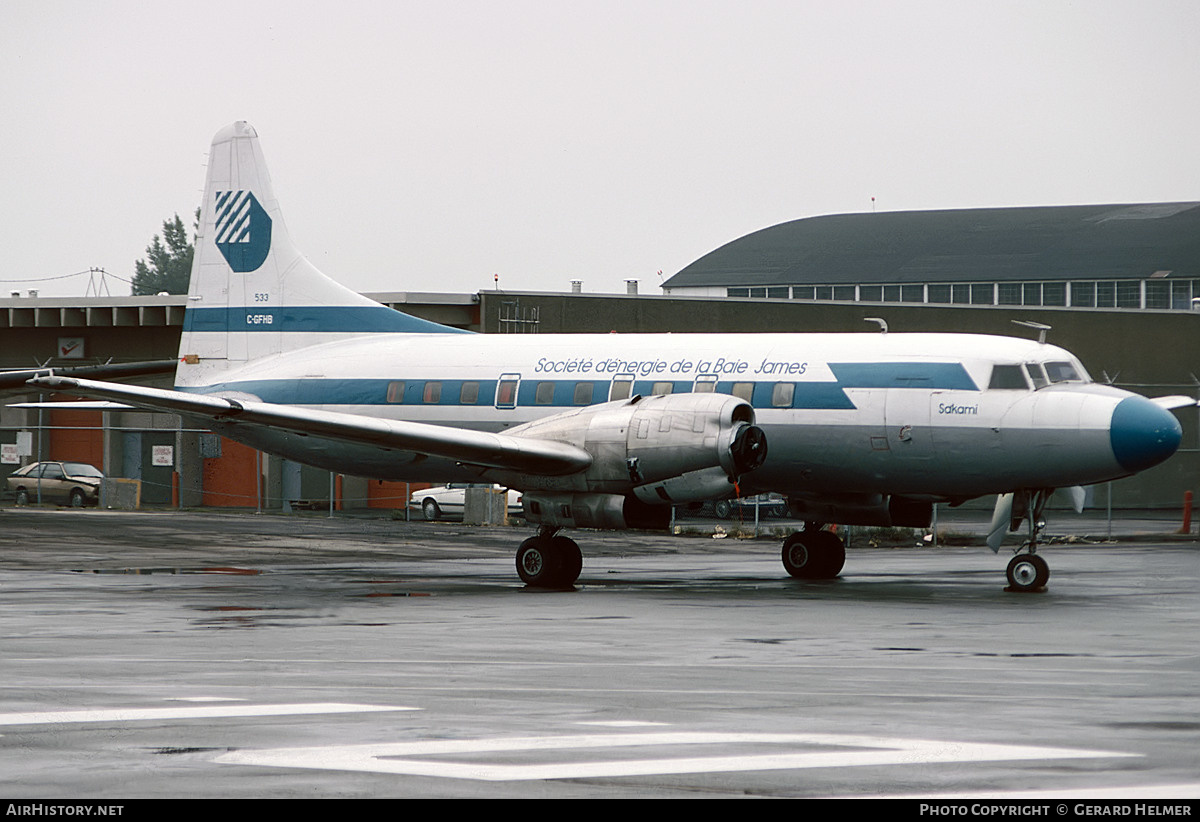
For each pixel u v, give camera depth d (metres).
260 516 95.62
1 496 118.50
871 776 19.66
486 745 21.80
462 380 60.00
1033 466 49.62
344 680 28.95
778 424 53.47
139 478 115.19
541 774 19.78
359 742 22.05
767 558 69.12
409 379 61.12
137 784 19.23
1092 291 190.62
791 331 112.62
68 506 108.69
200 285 67.69
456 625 39.81
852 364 52.84
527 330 105.38
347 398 62.31
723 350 55.69
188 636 36.97
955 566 64.31
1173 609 44.31
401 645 35.12
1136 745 21.73
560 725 23.56
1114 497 113.81
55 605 45.41
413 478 61.12
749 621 40.84
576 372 57.75
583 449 51.25
